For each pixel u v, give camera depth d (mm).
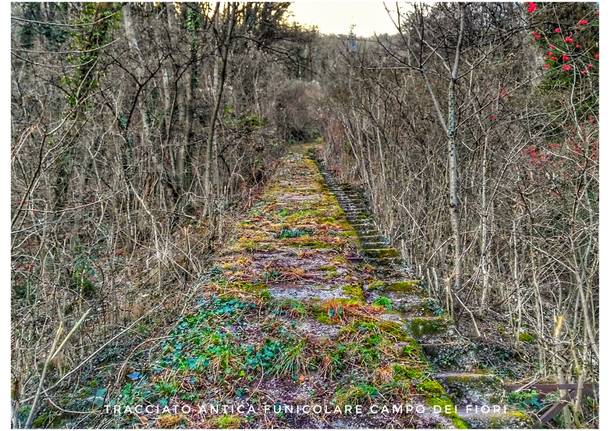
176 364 3254
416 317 4090
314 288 4434
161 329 4074
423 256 5258
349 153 11789
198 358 3250
